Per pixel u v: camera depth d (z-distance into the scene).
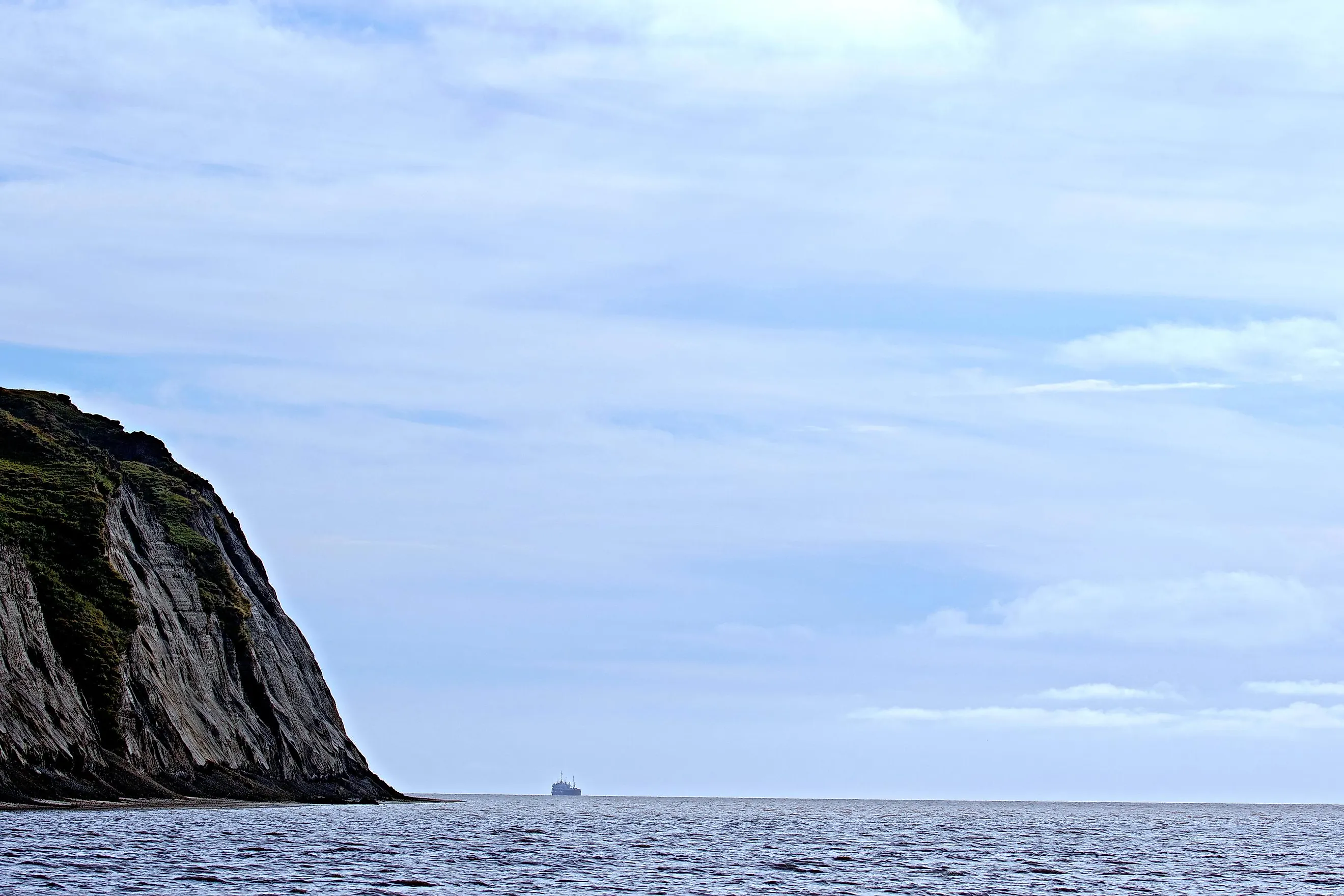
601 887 67.75
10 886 56.25
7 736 99.12
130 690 118.94
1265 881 83.12
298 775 149.25
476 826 129.50
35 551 118.75
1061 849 116.94
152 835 83.50
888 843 122.75
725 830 145.50
